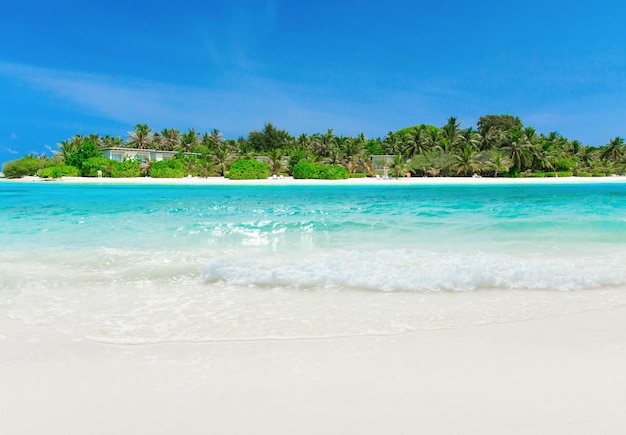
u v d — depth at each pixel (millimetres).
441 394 2857
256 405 2727
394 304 5059
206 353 3643
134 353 3643
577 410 2635
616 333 4070
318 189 37812
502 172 69562
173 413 2637
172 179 55094
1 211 15711
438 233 10109
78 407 2717
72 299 5266
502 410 2641
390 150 84938
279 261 7016
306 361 3447
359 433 2396
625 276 6102
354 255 7551
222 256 7473
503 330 4172
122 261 7129
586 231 10281
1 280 6023
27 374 3209
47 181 53469
